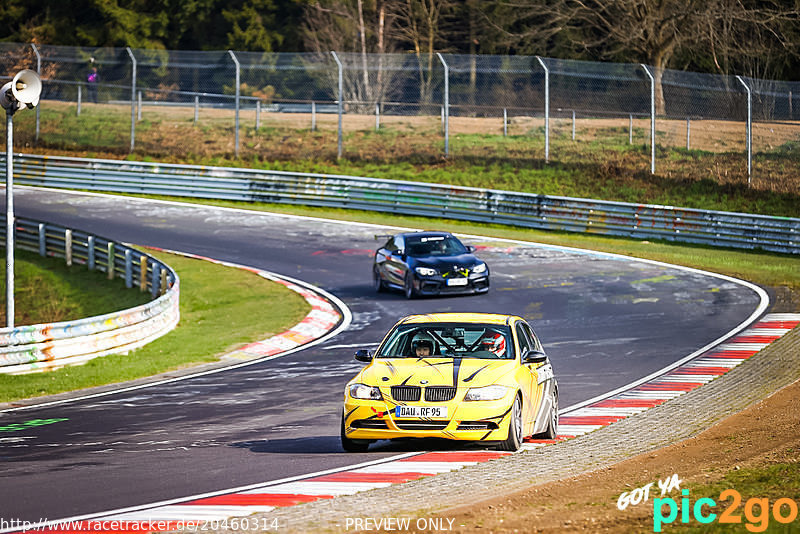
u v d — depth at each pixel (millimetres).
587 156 117062
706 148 119250
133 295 71125
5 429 33094
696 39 134375
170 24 199375
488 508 19672
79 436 31219
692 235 85625
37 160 117125
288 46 197000
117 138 135000
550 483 22156
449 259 64000
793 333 48406
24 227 86312
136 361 49031
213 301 65812
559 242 84938
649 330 51156
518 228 94188
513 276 69938
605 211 89812
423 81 177250
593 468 24094
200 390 40406
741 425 29984
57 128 139500
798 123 120812
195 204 105938
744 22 136125
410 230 91625
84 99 162625
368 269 75438
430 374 26047
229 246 85062
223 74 192750
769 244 81625
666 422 31031
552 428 29422
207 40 199875
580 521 18578
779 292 61500
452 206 97438
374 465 24984
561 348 47375
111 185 113188
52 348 47500
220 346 52281
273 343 52812
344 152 124375
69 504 21250
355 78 156250
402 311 59625
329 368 44656
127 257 73125
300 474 24062
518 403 26359
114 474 24703
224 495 21797
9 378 45031
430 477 23250
